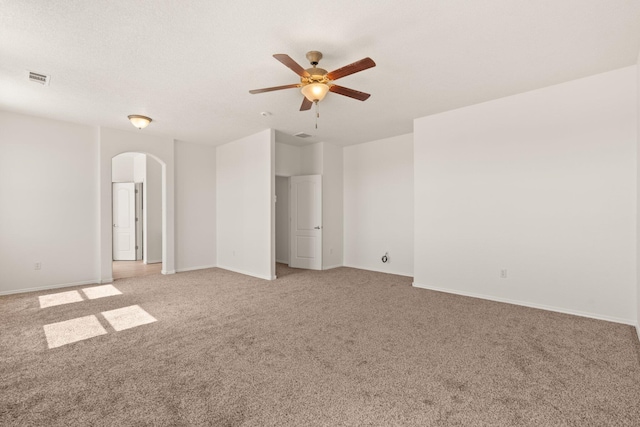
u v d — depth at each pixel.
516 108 3.87
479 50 2.82
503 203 3.99
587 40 2.67
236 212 6.27
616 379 2.17
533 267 3.78
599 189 3.36
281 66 3.10
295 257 6.71
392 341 2.81
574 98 3.49
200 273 6.04
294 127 5.35
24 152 4.54
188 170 6.39
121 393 2.00
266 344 2.75
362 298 4.22
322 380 2.17
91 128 5.13
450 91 3.75
